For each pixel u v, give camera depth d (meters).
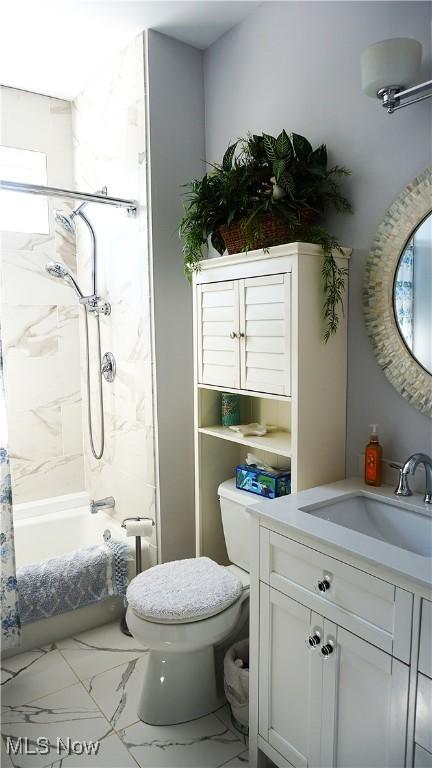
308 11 1.93
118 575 2.42
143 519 2.43
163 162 2.38
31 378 3.08
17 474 3.07
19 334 3.02
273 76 2.10
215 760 1.68
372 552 1.25
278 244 1.82
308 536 1.38
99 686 2.01
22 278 3.01
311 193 1.81
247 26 2.21
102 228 2.81
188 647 1.72
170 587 1.82
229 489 2.16
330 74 1.87
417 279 1.62
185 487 2.56
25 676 2.07
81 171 3.04
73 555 2.39
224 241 2.03
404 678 1.17
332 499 1.66
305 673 1.43
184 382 2.53
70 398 3.24
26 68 2.68
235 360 2.01
